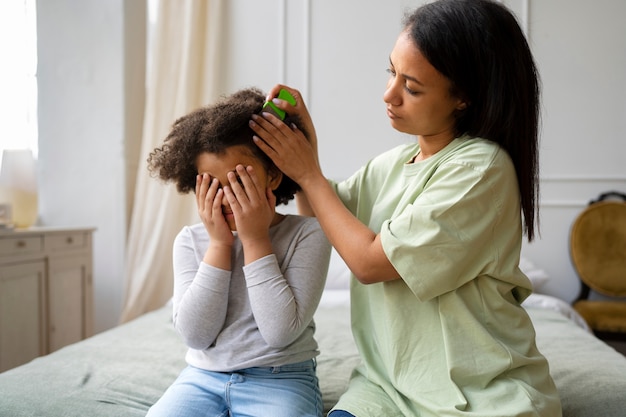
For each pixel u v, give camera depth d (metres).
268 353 0.92
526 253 2.69
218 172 0.94
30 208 2.39
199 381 0.93
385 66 2.75
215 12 2.80
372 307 0.99
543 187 2.67
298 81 2.82
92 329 2.52
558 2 2.62
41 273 2.15
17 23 2.84
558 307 2.17
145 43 2.96
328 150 2.80
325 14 2.79
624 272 2.55
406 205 0.94
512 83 0.90
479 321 0.88
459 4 0.90
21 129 2.85
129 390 1.13
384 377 0.96
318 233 1.00
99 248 2.80
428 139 1.00
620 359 1.32
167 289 2.73
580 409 1.00
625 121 2.62
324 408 1.05
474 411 0.80
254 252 0.92
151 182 2.71
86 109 2.81
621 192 2.63
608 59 2.62
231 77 2.87
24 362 2.04
